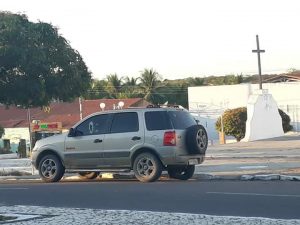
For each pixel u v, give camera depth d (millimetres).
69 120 60000
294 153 26766
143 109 16641
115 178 18750
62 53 19781
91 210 11172
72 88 20484
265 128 40750
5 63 17797
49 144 17641
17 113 66562
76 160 17250
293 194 12617
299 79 60031
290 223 8961
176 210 11023
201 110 61031
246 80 88375
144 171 16375
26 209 11617
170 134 16109
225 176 17516
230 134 46312
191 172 17188
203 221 9367
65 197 13617
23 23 18891
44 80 19078
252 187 14203
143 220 9703
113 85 85250
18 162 32000
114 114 16969
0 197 14047
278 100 56594
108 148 16797
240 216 9969
